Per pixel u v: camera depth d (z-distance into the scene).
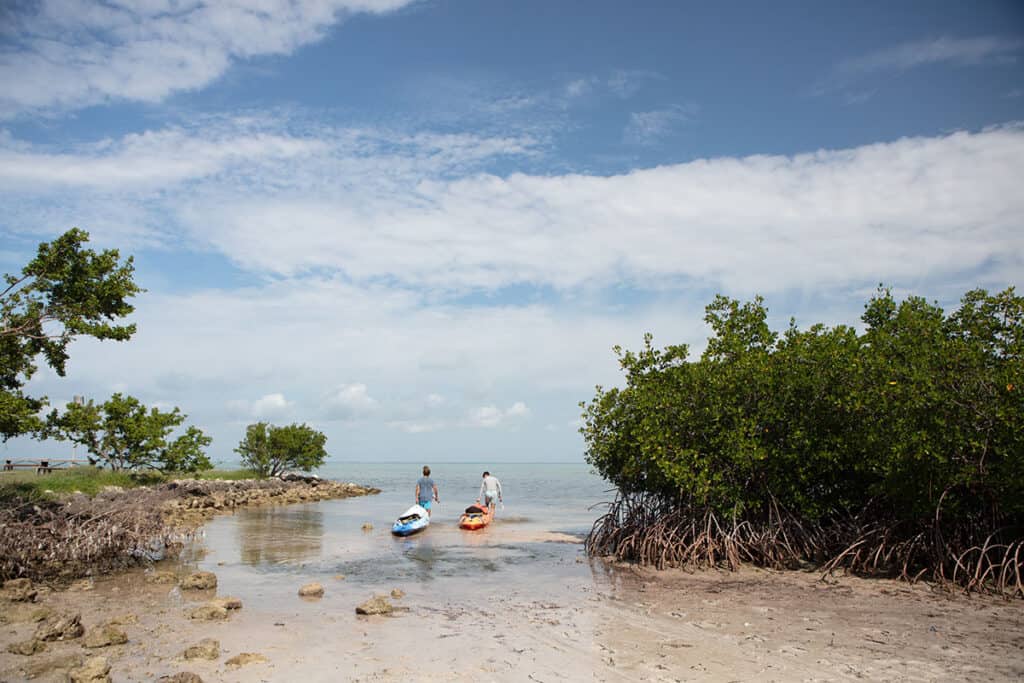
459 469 185.38
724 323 19.00
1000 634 10.67
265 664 9.34
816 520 16.88
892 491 14.44
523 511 33.97
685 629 11.20
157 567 17.16
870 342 16.12
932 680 8.59
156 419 34.41
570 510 34.53
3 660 9.52
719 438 16.55
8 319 17.36
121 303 19.16
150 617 12.01
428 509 28.25
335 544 21.52
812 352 15.99
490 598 13.75
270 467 53.00
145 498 20.17
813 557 16.56
